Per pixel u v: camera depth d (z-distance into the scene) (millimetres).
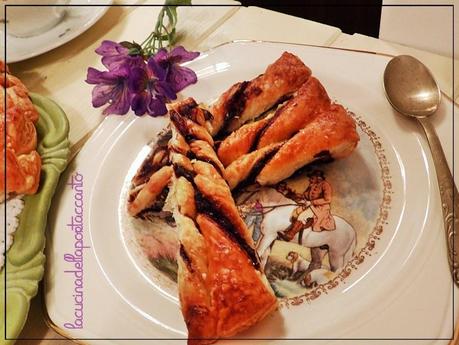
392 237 240
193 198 236
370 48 334
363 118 283
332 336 213
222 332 211
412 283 220
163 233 258
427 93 279
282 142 265
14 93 293
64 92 336
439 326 208
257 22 361
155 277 242
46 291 240
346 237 244
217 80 317
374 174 263
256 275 215
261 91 282
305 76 284
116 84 309
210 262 219
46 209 260
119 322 227
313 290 229
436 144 260
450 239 227
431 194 248
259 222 256
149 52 335
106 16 382
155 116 301
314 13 565
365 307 218
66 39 354
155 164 281
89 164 286
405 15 323
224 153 268
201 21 366
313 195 261
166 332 222
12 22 354
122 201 274
